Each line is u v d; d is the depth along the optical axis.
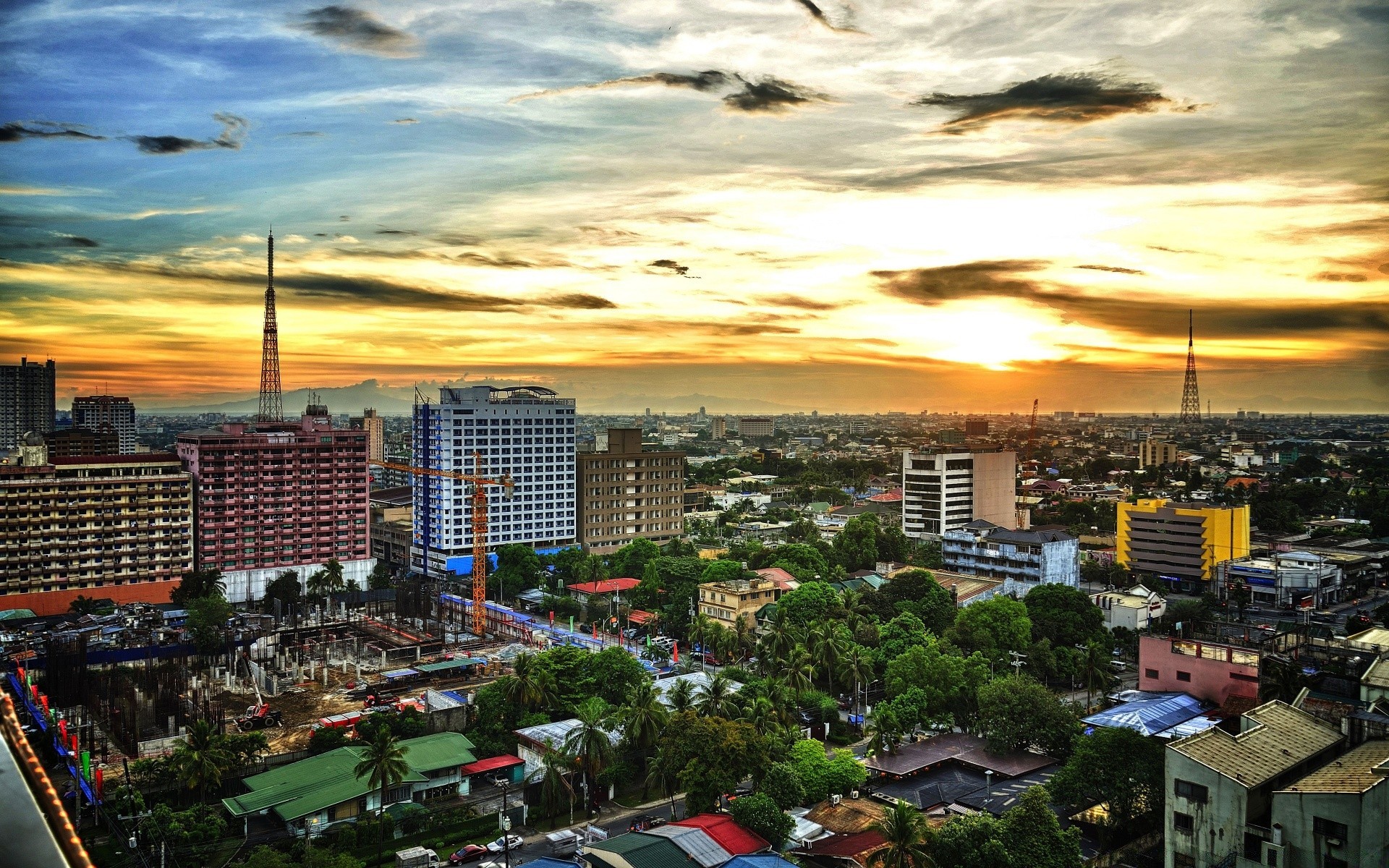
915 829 111.94
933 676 171.25
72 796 149.00
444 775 152.62
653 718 149.25
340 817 140.88
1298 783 102.50
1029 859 110.75
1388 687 126.00
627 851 116.44
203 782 146.00
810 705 176.50
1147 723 153.12
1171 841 109.81
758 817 123.62
